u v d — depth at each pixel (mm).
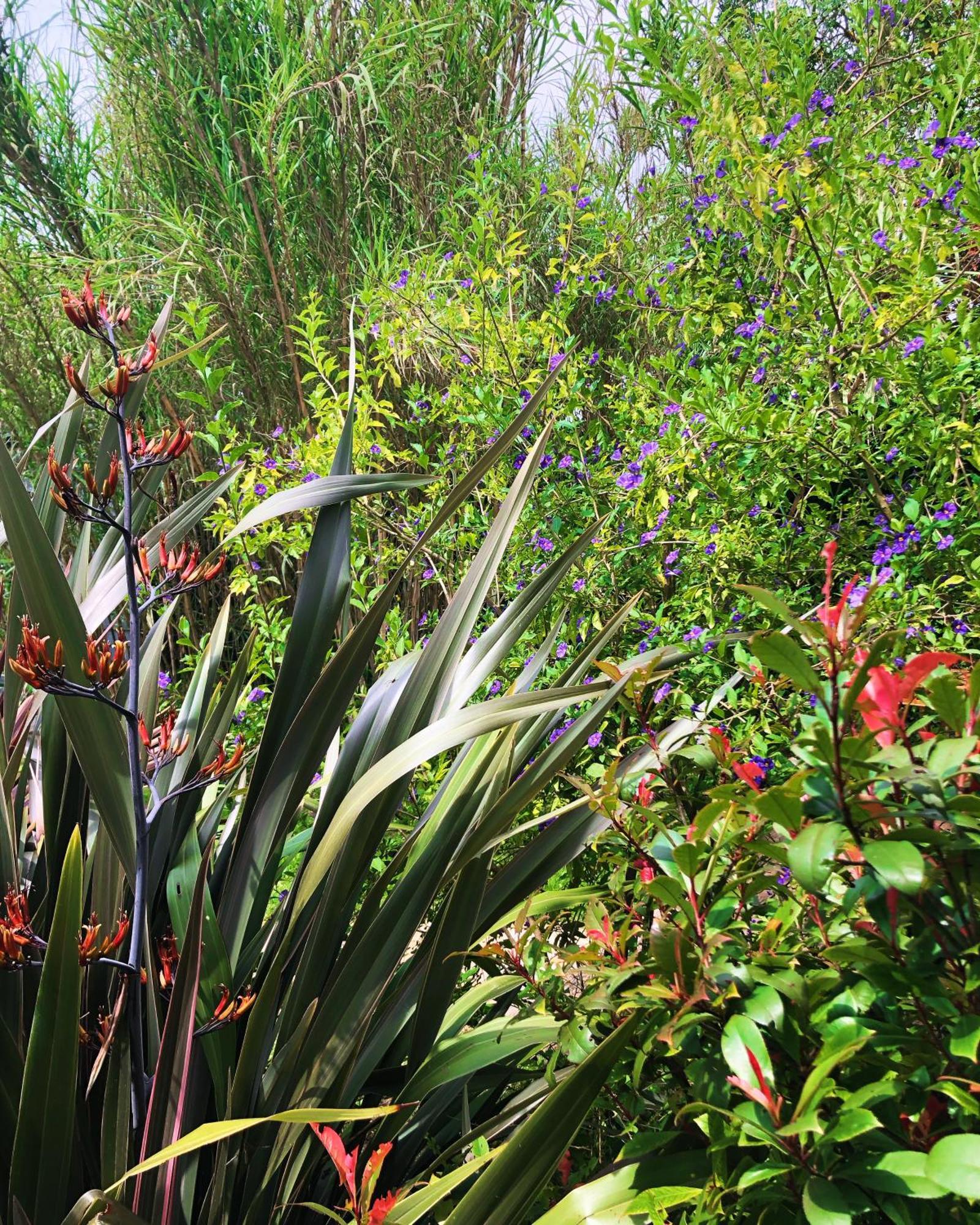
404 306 3064
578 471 2506
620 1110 1177
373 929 1224
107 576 1485
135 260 3938
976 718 795
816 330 2469
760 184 2375
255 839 1352
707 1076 860
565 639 2309
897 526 2039
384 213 3979
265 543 2830
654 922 1027
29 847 1669
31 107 4246
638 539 2307
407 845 1305
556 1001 1078
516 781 1352
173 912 1255
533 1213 1207
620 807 1065
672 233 3490
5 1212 1080
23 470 1786
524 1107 1236
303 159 3961
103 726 1167
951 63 2725
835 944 879
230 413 3904
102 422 3867
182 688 3010
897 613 1849
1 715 1591
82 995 1302
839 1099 824
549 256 3832
